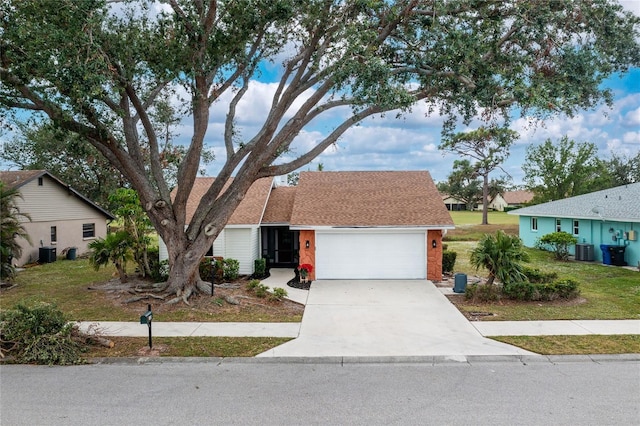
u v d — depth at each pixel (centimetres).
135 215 1727
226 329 1074
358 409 638
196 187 2200
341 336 1023
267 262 2072
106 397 682
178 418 610
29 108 1185
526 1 1130
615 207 2138
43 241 2397
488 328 1080
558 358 864
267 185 2230
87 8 980
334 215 1817
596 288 1562
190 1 1170
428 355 883
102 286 1611
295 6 1164
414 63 1264
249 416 616
